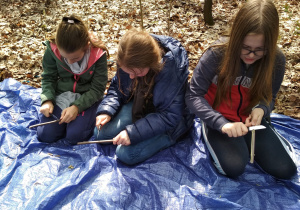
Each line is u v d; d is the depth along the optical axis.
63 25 1.92
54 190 1.71
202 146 2.14
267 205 1.73
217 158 1.90
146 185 1.83
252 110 1.86
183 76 1.90
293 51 3.44
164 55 1.83
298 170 1.96
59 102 2.29
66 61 2.19
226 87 1.83
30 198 1.72
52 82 2.33
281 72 1.83
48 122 2.10
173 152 2.11
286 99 2.73
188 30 4.02
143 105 2.03
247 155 1.92
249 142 2.01
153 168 1.96
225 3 4.81
